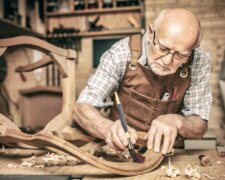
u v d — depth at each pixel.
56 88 3.07
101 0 3.80
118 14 3.81
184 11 0.97
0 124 0.98
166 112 1.26
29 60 3.69
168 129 1.00
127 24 3.79
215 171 0.89
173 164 0.98
